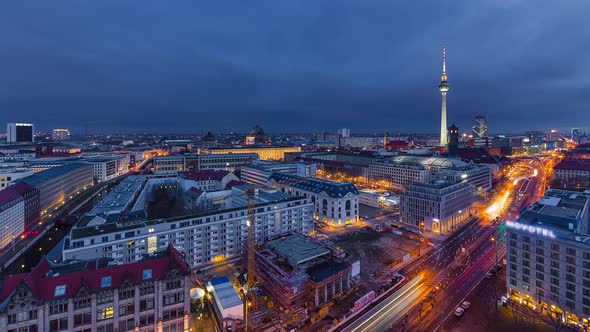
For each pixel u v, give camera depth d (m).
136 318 78.62
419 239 158.12
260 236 144.25
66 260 97.50
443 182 190.12
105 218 130.38
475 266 128.75
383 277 120.06
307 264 109.75
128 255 113.25
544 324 88.69
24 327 68.62
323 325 90.94
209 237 130.12
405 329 88.44
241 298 104.19
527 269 98.06
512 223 101.94
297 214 157.75
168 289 82.31
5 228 143.50
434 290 110.12
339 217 181.88
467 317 93.88
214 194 197.00
